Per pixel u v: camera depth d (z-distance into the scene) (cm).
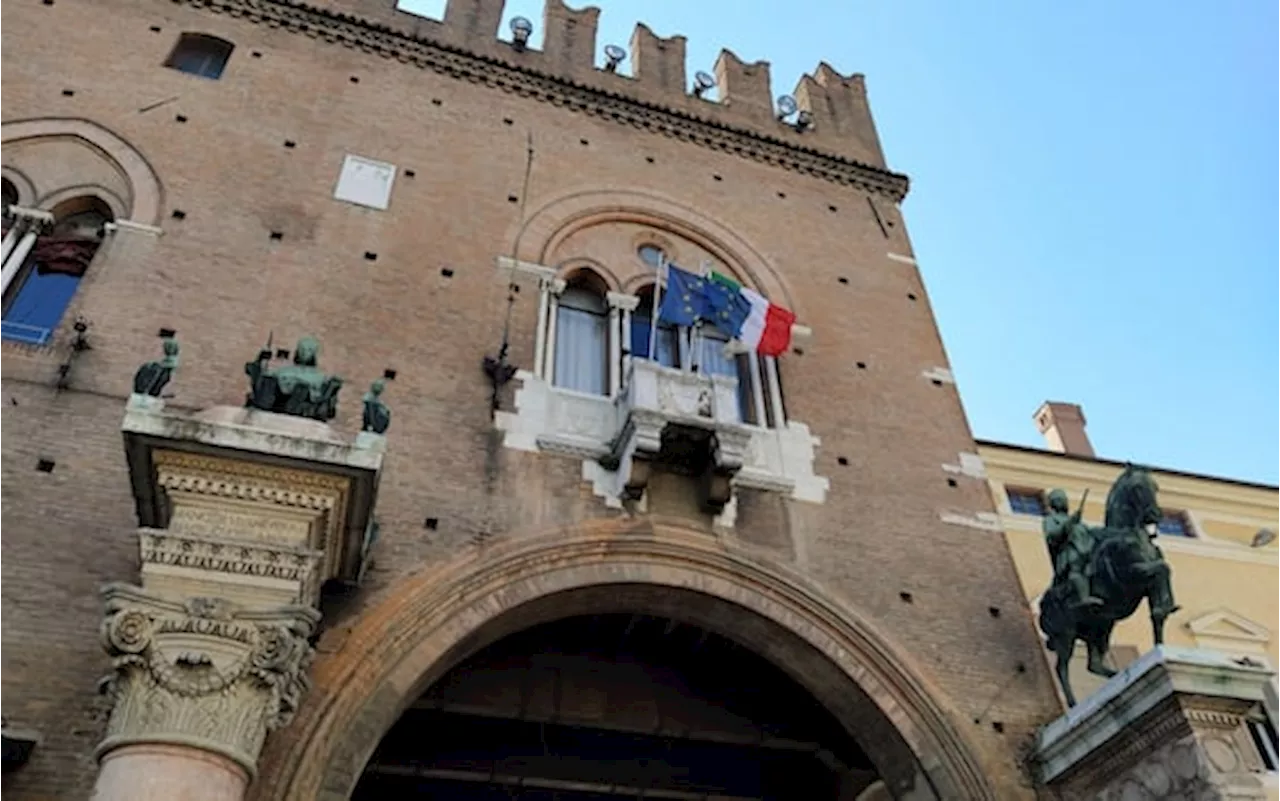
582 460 1427
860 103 2417
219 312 1381
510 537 1302
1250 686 1204
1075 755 1296
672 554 1370
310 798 1016
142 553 885
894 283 1973
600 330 1688
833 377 1731
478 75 1914
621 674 1547
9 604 1046
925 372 1820
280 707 887
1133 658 1728
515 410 1442
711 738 1534
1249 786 1141
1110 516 1423
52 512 1127
